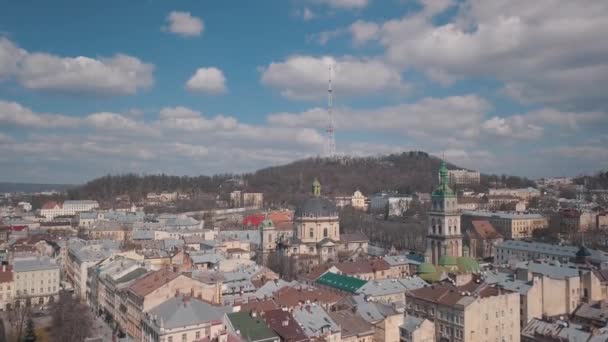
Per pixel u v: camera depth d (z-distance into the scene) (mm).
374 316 175500
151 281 189625
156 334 150875
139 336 178125
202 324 153250
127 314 194125
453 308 174500
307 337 152875
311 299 192125
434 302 182500
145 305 175375
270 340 149000
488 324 175750
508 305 181500
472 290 191375
